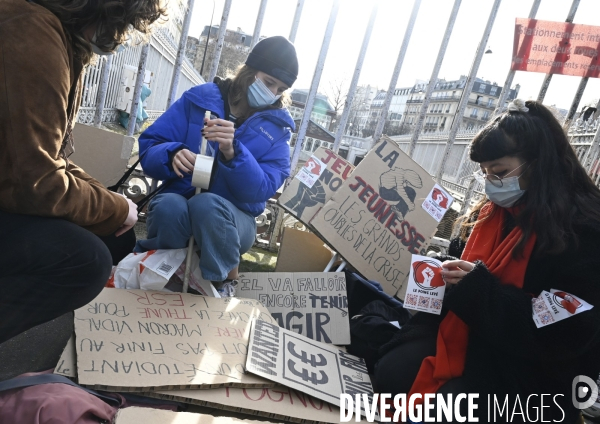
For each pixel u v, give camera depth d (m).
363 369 2.10
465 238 2.25
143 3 1.29
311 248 2.92
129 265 2.07
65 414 1.24
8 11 1.10
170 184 2.19
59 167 1.20
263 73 2.23
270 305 2.43
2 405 1.24
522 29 3.56
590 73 3.49
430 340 1.91
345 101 3.59
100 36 1.29
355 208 2.84
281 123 2.33
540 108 1.79
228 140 1.99
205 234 1.98
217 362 1.74
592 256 1.59
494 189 1.82
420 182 2.93
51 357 1.80
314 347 2.06
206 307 2.02
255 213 2.32
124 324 1.77
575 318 1.54
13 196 1.17
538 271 1.71
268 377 1.71
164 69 12.47
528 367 1.68
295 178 2.94
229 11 3.27
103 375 1.53
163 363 1.65
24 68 1.09
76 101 1.37
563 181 1.73
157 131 2.22
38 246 1.24
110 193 1.42
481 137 1.81
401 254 2.83
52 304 1.33
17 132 1.10
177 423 1.36
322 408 1.73
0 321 1.27
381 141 2.97
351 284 2.58
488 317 1.64
